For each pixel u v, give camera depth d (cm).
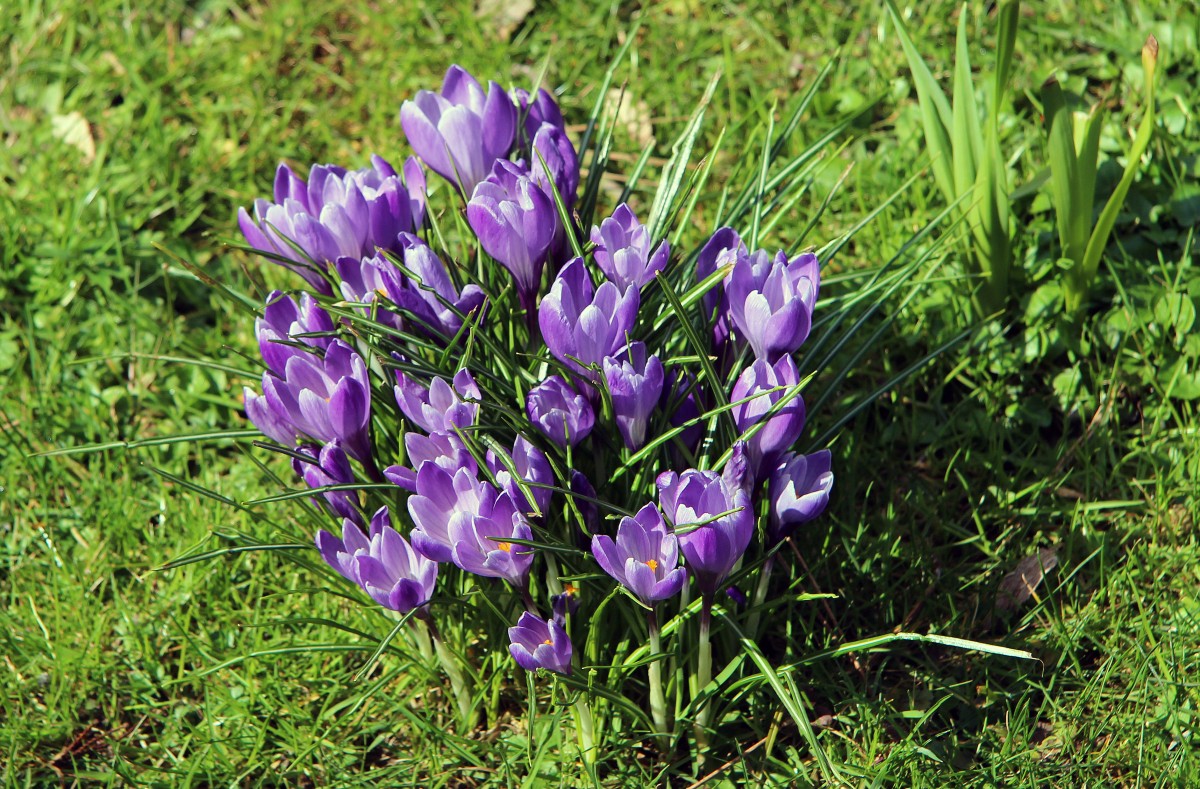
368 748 131
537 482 122
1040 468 139
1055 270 143
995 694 131
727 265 124
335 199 129
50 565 139
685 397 125
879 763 129
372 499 129
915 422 141
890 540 135
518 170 129
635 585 121
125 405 147
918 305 143
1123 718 130
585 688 125
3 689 134
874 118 154
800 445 134
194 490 128
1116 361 140
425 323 125
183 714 134
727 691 128
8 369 147
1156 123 146
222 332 150
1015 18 133
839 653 126
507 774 128
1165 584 134
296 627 135
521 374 126
